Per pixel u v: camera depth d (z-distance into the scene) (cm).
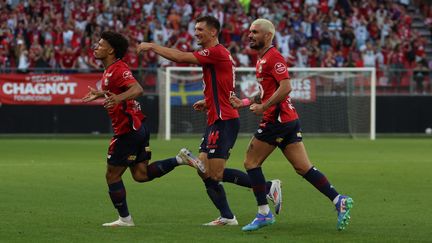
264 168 6122
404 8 12212
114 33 3272
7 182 5109
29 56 10044
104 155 7269
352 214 3797
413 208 4012
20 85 9388
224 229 3325
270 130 3278
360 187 4953
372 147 8519
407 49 11394
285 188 4841
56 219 3581
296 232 3250
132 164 3409
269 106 3178
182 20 11094
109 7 10894
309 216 3731
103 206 4028
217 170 3356
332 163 6656
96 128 9581
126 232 3225
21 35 10219
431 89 10338
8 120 9406
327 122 9919
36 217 3638
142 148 3409
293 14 11456
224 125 3347
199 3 11331
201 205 4094
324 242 3012
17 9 10575
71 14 10712
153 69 9788
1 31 10319
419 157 7269
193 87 9669
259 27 3250
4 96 9356
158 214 3778
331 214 3797
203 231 3262
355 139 9775
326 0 11806
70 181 5184
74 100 9494
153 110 9788
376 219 3634
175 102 9638
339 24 11550
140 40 10619
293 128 3297
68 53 10131
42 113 9469
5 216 3662
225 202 3447
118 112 3294
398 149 8238
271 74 3244
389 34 11581
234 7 11425
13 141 9025
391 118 10219
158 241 3012
